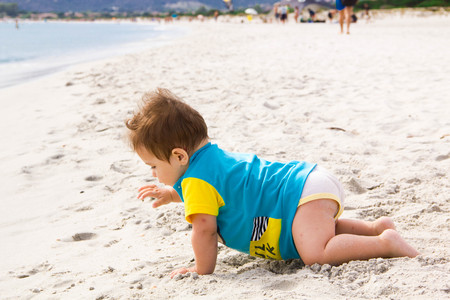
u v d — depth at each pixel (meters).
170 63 11.51
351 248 2.01
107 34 41.81
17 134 5.46
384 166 3.71
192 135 2.14
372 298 1.71
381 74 8.11
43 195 3.60
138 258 2.51
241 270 2.22
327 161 3.91
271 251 2.14
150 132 2.11
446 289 1.70
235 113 5.76
